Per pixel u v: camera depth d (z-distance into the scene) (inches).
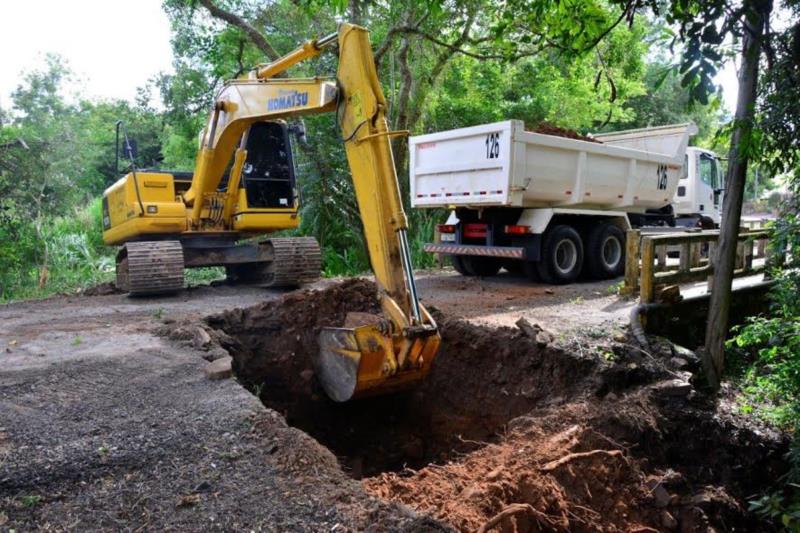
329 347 248.1
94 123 1312.7
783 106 195.6
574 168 420.5
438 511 147.0
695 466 220.2
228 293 426.0
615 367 246.8
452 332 290.8
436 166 431.8
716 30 164.2
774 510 197.2
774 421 245.1
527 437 202.1
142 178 405.4
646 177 479.8
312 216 665.0
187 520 131.6
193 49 747.4
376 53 579.5
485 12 560.4
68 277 611.5
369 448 285.9
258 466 155.2
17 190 647.1
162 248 393.7
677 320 310.8
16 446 163.3
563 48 237.9
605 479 187.0
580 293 398.0
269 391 290.7
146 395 201.5
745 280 383.6
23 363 236.7
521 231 419.8
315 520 132.0
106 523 130.6
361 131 225.6
